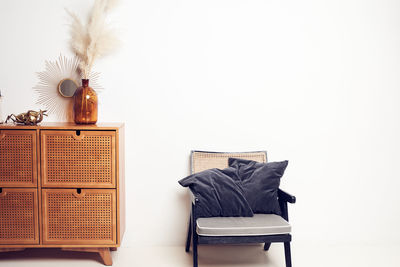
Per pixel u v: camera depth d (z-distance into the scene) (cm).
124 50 276
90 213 243
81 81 274
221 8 280
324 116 292
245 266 251
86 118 253
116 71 276
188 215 287
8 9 267
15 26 269
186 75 281
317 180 295
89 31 264
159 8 276
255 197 239
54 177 241
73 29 269
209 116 285
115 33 273
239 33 283
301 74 288
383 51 291
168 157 284
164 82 280
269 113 289
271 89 288
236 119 287
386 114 295
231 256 269
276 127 290
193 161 272
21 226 241
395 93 294
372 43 290
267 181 243
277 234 217
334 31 288
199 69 282
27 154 238
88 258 260
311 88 290
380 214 297
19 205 240
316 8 286
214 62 283
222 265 252
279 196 247
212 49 282
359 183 296
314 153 293
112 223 244
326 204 296
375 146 296
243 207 234
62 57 272
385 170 297
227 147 288
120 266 248
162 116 282
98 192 242
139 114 280
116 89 278
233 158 267
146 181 284
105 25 272
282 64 287
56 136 238
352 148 295
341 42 289
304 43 287
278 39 285
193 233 226
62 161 240
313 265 253
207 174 244
